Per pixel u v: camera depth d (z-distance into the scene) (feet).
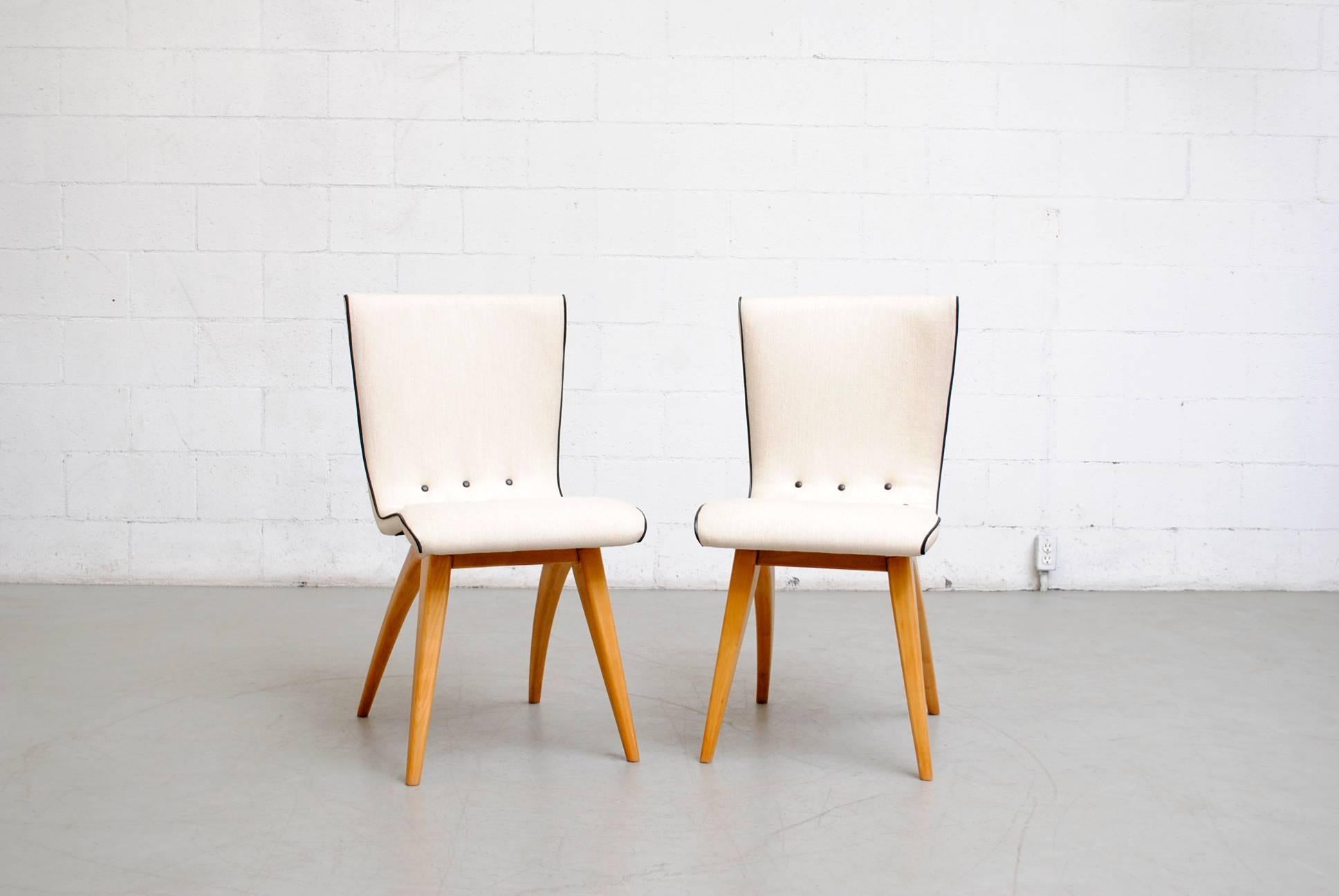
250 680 8.48
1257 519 12.16
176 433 11.82
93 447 11.81
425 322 7.66
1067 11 11.80
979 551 12.13
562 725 7.50
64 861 5.34
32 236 11.68
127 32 11.57
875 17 11.75
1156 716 7.83
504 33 11.67
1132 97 11.87
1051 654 9.53
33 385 11.76
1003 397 12.02
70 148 11.63
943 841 5.65
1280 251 12.00
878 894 5.06
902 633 6.55
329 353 11.82
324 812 5.98
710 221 11.83
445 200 11.76
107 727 7.36
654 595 11.76
